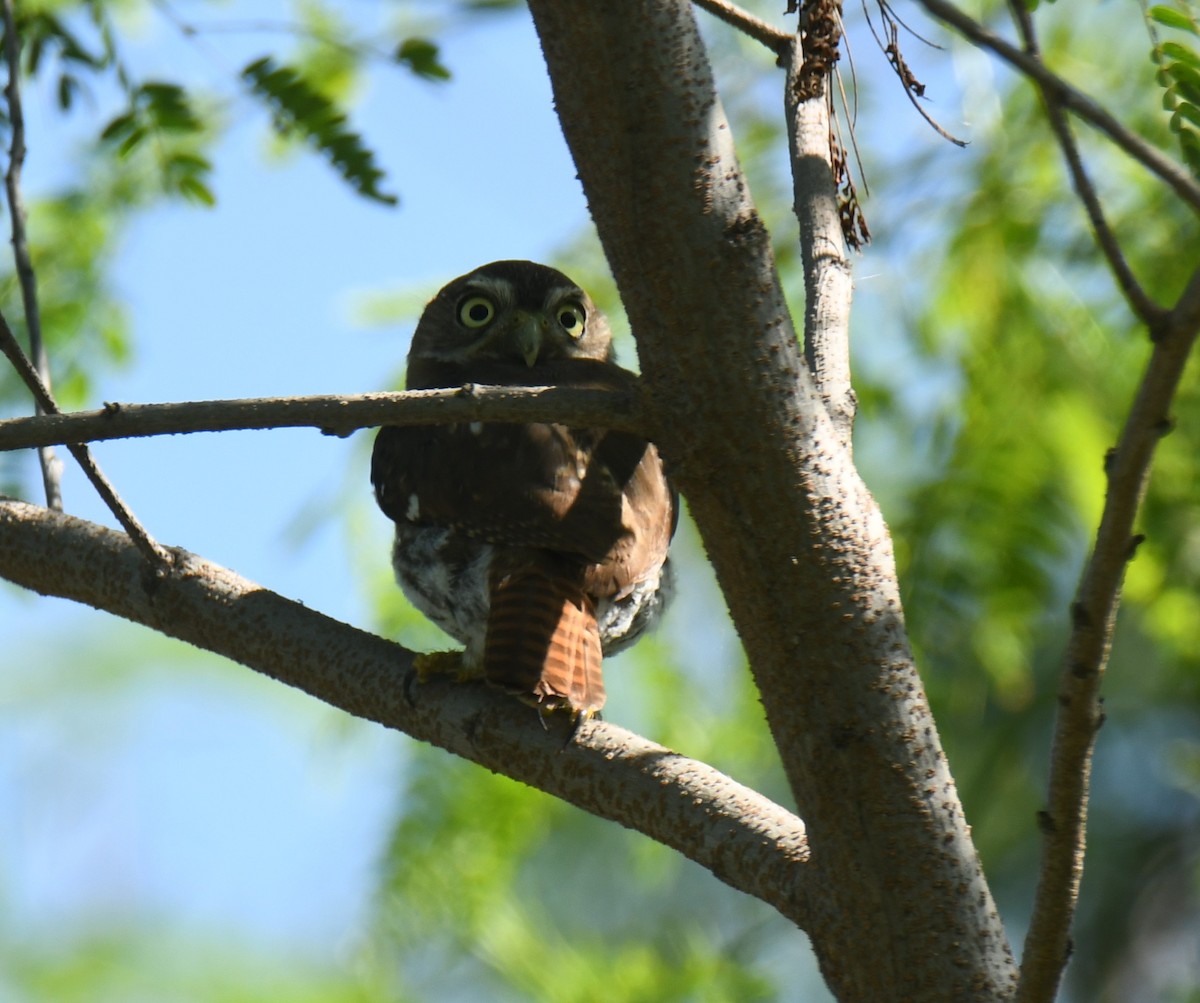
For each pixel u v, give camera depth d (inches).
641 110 193.2
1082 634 170.7
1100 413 316.8
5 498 305.0
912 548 308.7
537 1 190.2
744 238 198.5
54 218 358.0
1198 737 489.7
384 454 332.8
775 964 374.3
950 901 208.7
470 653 288.7
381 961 341.4
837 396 231.1
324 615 282.0
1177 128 217.9
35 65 300.7
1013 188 328.2
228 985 364.5
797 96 248.1
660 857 377.1
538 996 333.4
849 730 208.4
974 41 171.2
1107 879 520.4
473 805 344.8
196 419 206.4
